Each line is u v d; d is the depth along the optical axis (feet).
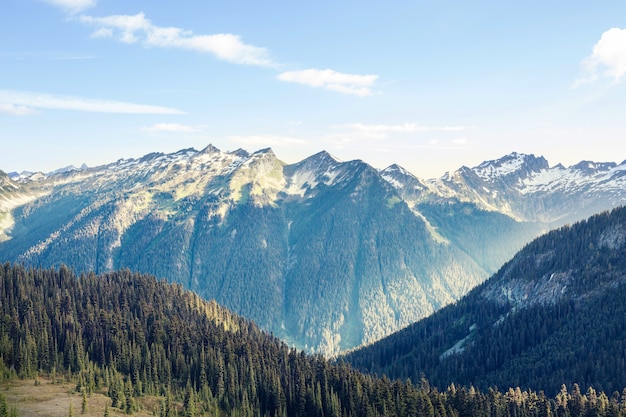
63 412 556.51
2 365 644.69
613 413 636.89
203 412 649.20
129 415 591.78
